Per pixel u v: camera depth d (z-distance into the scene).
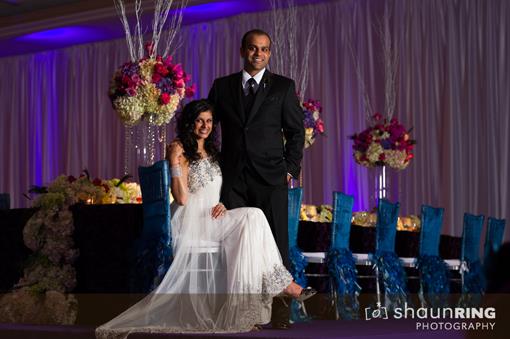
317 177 10.44
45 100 12.66
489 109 9.48
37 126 12.77
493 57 9.52
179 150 4.30
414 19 9.96
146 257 4.17
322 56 10.41
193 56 11.27
